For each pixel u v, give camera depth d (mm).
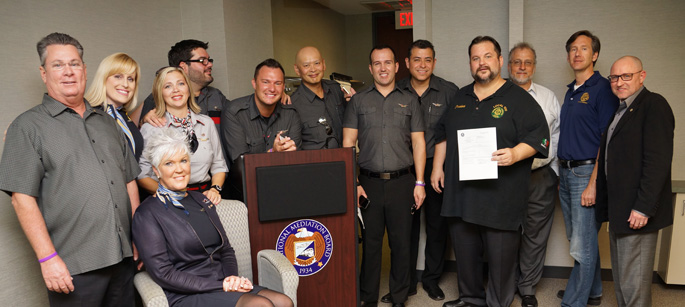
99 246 1958
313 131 3107
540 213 3127
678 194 3232
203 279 1949
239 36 3941
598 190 2693
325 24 6980
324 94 3230
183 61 3068
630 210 2451
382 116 2949
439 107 3242
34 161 1839
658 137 2350
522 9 3373
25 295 2506
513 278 2826
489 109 2688
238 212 2322
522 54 3074
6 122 2408
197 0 3742
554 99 3145
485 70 2652
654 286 3445
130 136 2385
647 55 3451
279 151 2484
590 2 3496
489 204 2686
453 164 2803
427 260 3408
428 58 3152
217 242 2133
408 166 2990
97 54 2990
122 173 2107
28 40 2533
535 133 2604
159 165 1977
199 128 2629
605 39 3504
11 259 2432
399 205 2961
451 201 2824
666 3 3379
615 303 3188
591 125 2906
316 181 2389
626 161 2459
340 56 7598
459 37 3771
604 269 3580
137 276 2057
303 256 2453
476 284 3016
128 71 2414
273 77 2668
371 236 3004
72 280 1926
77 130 1952
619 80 2475
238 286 1972
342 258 2523
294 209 2373
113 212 2002
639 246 2496
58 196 1898
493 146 2590
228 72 3770
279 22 5613
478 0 3701
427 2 3617
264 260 2281
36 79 2582
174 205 2016
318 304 2508
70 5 2793
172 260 2000
